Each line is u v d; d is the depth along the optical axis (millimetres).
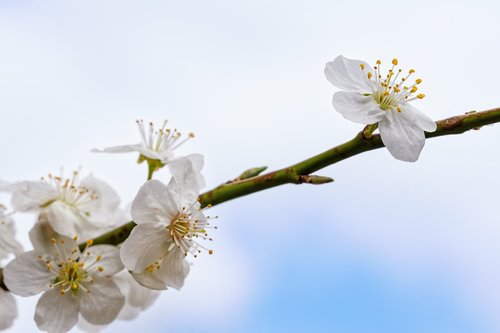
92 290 357
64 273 357
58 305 356
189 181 353
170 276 353
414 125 345
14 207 375
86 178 381
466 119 344
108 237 357
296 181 344
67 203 375
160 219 349
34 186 374
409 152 342
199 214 351
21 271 355
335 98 348
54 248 358
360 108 347
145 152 368
